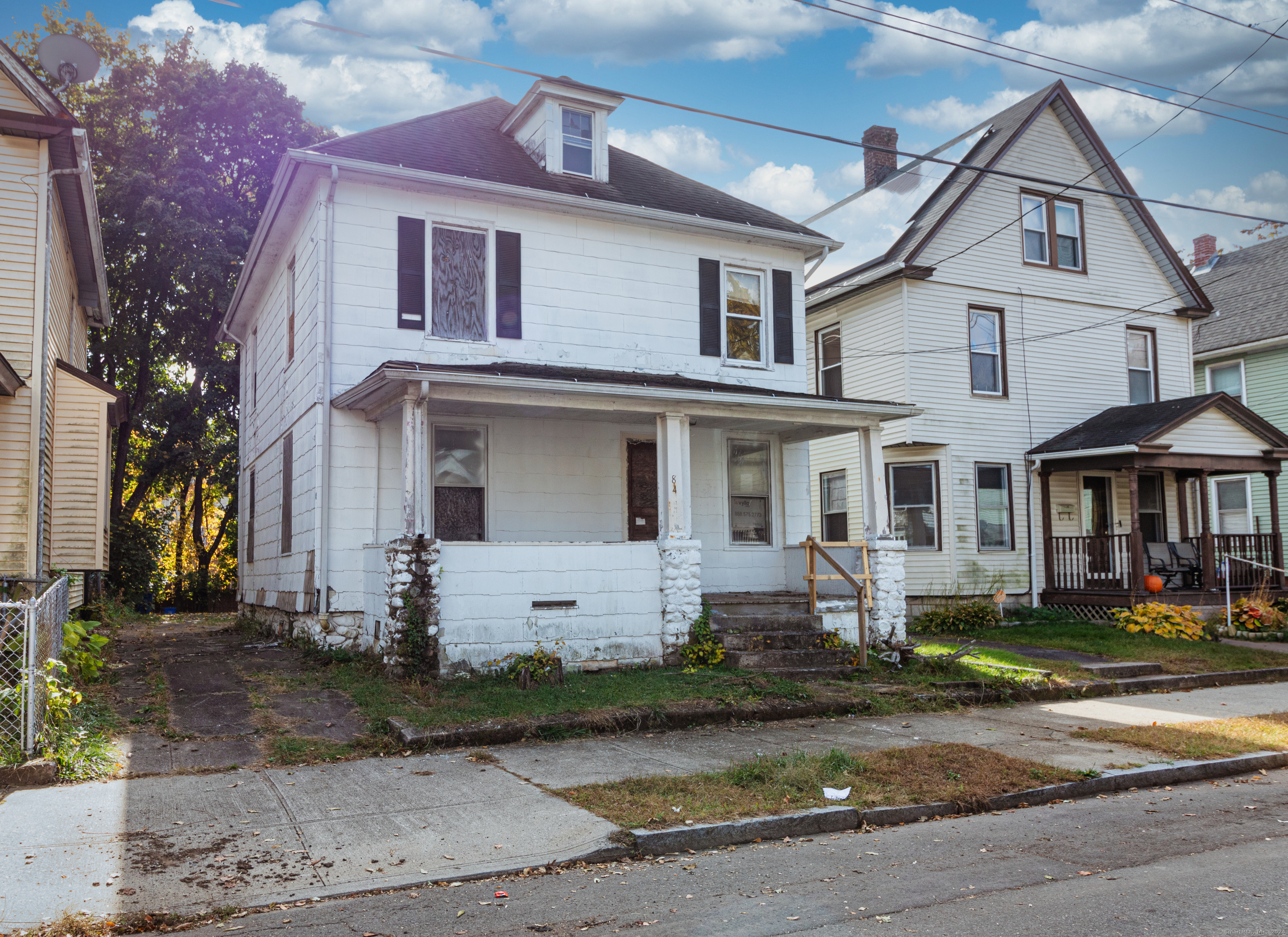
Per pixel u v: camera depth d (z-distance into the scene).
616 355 14.45
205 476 31.52
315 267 12.84
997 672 12.02
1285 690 12.17
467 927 4.35
